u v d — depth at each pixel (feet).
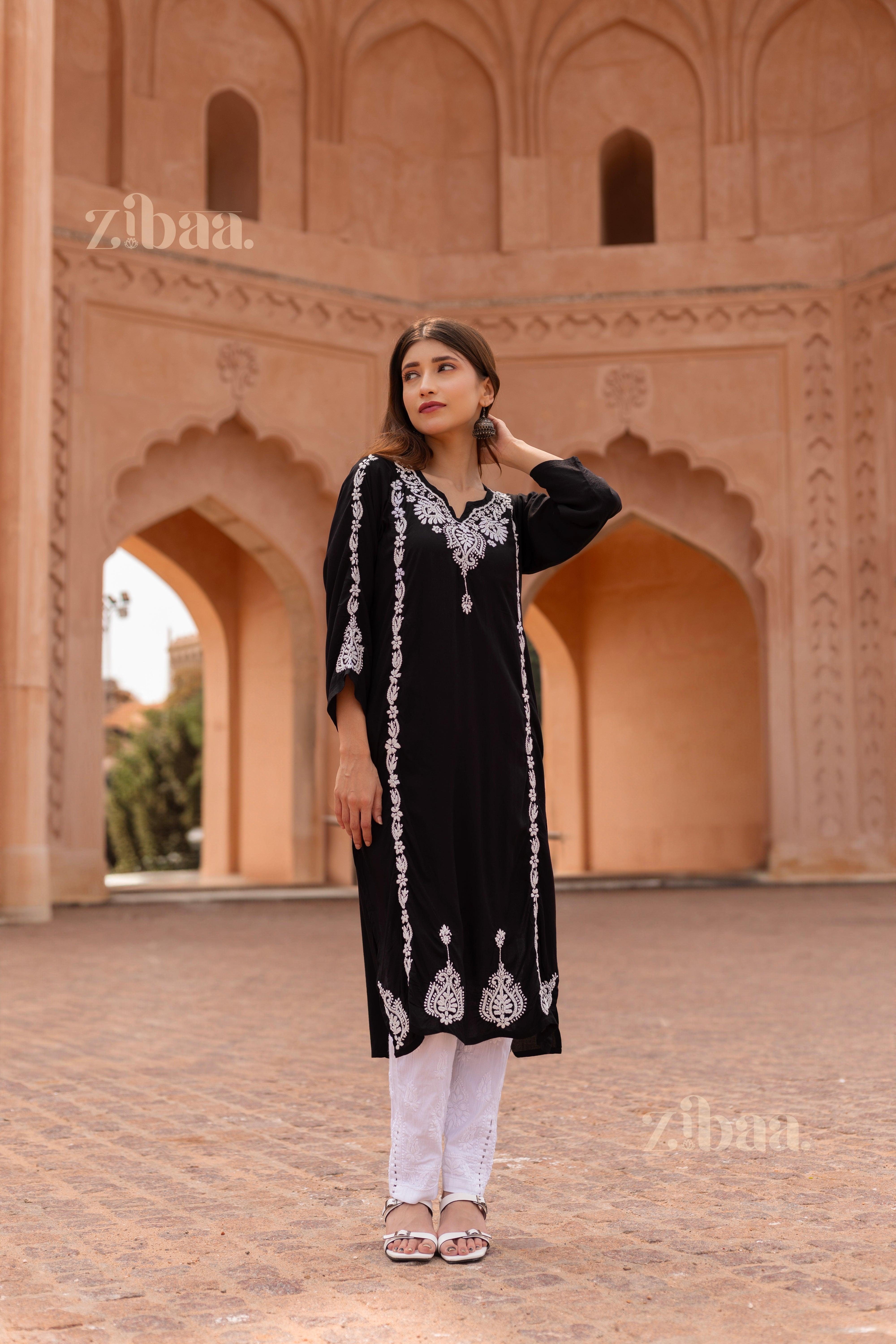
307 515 44.27
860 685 43.42
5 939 27.04
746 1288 6.04
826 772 43.55
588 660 57.93
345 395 43.68
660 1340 5.38
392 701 6.90
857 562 43.68
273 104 43.80
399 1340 5.41
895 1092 11.04
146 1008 16.97
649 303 44.80
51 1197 7.86
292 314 42.80
